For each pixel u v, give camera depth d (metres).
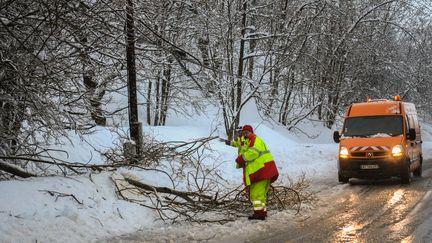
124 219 8.09
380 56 35.19
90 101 11.20
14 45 9.34
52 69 9.66
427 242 6.76
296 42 26.94
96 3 10.19
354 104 15.09
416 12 34.50
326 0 26.83
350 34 31.44
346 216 8.80
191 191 10.13
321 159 18.70
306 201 10.05
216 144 17.84
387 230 7.59
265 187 8.73
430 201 10.10
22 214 6.98
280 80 27.12
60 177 8.65
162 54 15.88
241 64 23.19
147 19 12.64
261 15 23.98
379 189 12.18
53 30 8.98
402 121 13.84
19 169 8.67
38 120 9.66
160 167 11.81
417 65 39.00
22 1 9.23
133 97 12.12
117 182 9.18
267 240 7.16
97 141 13.85
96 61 11.20
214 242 7.08
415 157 14.41
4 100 8.95
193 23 19.23
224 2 22.50
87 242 6.96
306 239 7.16
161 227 8.07
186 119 25.09
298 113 32.59
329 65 32.41
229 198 9.85
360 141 13.36
